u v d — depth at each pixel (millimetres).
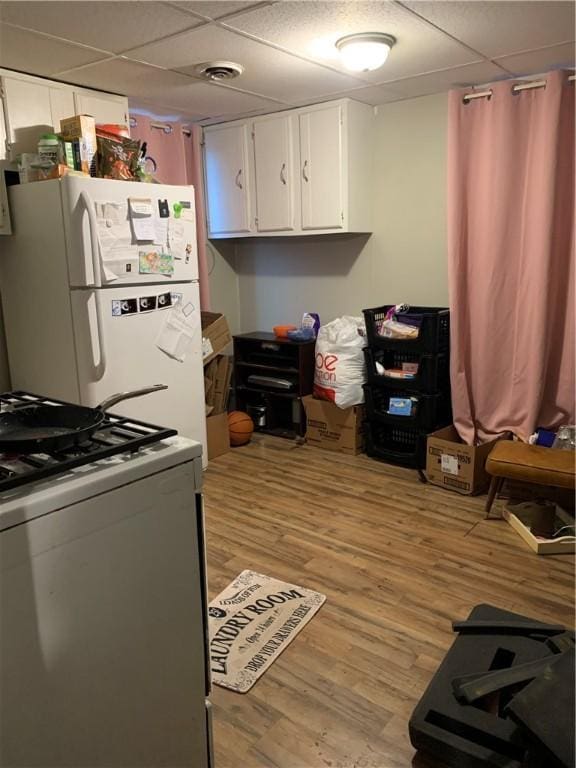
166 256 2939
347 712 1752
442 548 2672
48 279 2713
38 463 1076
